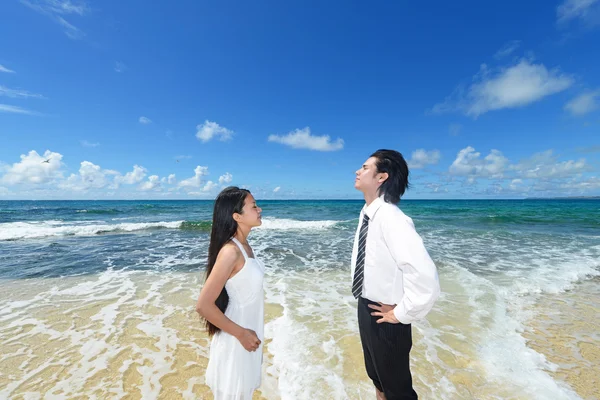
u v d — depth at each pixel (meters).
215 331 1.86
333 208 32.44
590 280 6.07
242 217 1.84
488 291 5.30
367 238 1.85
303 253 8.72
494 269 6.83
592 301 4.94
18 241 10.45
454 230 13.62
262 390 2.69
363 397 2.57
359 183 1.96
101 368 3.01
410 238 1.57
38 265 7.10
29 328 3.87
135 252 8.67
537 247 9.55
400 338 1.74
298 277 6.30
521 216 20.36
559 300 4.97
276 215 23.41
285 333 3.71
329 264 7.43
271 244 10.14
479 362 3.13
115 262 7.47
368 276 1.82
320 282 5.95
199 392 2.67
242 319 1.77
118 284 5.75
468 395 2.61
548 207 34.41
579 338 3.69
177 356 3.25
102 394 2.62
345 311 4.44
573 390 2.70
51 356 3.22
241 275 1.76
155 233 12.62
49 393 2.62
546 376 2.90
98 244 9.92
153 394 2.63
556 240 10.90
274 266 7.24
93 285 5.68
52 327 3.90
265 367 3.02
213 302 1.65
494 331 3.83
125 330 3.84
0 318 4.17
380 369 1.81
